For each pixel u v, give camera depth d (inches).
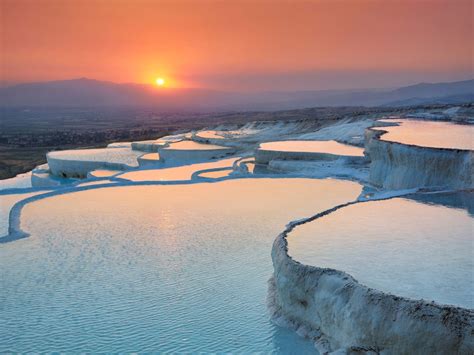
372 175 1062.4
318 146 1641.2
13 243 815.7
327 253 503.8
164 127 7288.4
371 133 1239.5
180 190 1178.6
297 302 490.0
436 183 858.8
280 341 478.0
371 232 565.6
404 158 927.7
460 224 592.7
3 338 511.2
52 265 716.7
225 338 492.7
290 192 1113.4
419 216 628.4
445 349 357.1
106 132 6643.7
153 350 478.0
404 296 401.4
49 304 588.7
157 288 623.5
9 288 638.5
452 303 386.3
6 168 3437.5
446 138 1079.6
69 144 5177.2
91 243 807.1
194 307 564.4
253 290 602.2
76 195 1154.7
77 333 517.7
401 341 375.6
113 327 527.5
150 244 792.3
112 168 1941.4
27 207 1047.6
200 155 2027.6
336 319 431.5
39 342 501.7
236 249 754.8
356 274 450.0
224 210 978.1
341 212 653.9
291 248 521.7
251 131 3002.0
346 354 410.6
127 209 1010.7
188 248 767.1
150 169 1668.3
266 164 1546.5
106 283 645.9
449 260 476.1
